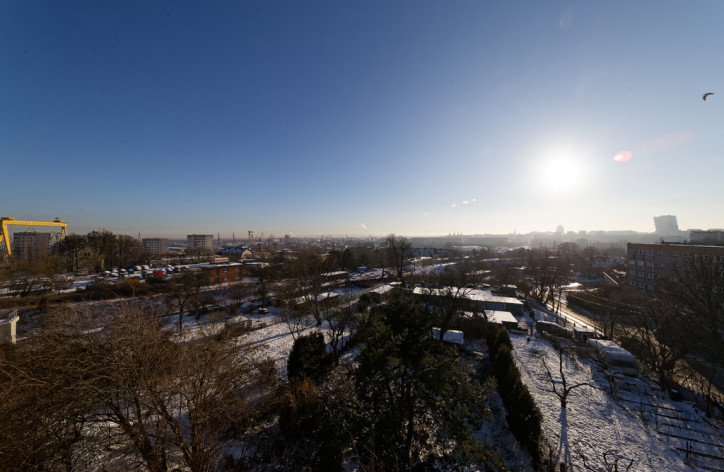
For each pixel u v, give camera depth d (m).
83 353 10.28
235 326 27.59
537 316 41.22
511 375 16.89
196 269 60.94
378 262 92.56
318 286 37.31
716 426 15.34
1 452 7.98
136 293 42.12
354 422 13.49
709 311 18.55
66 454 9.89
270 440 14.30
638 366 22.38
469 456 11.87
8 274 40.62
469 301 35.06
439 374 11.65
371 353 11.03
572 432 14.70
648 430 15.03
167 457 12.20
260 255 103.00
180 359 11.27
